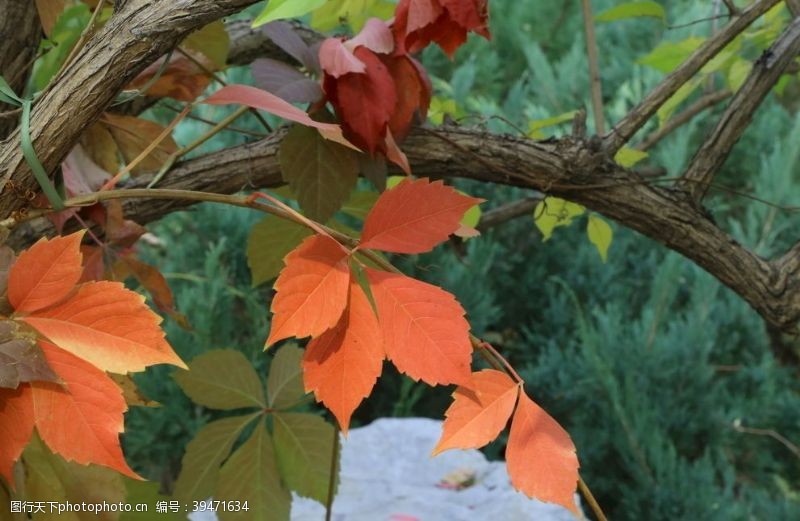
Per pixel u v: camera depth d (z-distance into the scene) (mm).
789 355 3779
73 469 978
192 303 2959
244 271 3221
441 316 891
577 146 1228
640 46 4406
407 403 3062
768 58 1274
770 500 3096
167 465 2928
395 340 890
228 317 3037
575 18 4691
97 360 850
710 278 3236
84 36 951
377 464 2148
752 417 3324
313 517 1878
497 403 899
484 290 3342
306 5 894
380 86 1121
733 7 1440
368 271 900
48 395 853
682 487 2846
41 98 930
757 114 4246
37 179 913
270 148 1190
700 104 1853
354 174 1160
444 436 892
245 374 1261
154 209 1180
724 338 3562
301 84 1153
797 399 3441
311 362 894
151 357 853
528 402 900
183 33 914
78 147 1184
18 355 846
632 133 1259
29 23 1166
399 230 914
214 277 2941
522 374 3248
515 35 4594
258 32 1503
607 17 1553
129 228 1139
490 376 905
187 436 2875
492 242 3551
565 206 1562
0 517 944
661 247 3740
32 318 856
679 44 1722
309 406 3076
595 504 897
